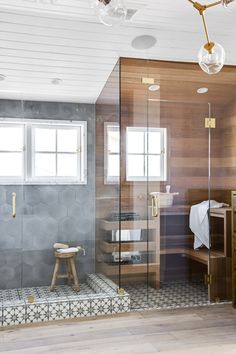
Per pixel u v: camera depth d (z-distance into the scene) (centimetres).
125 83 373
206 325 309
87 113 419
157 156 393
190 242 403
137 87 380
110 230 383
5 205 390
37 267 390
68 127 414
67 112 414
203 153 406
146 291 387
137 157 386
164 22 299
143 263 387
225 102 405
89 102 420
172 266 398
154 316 331
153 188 393
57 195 408
